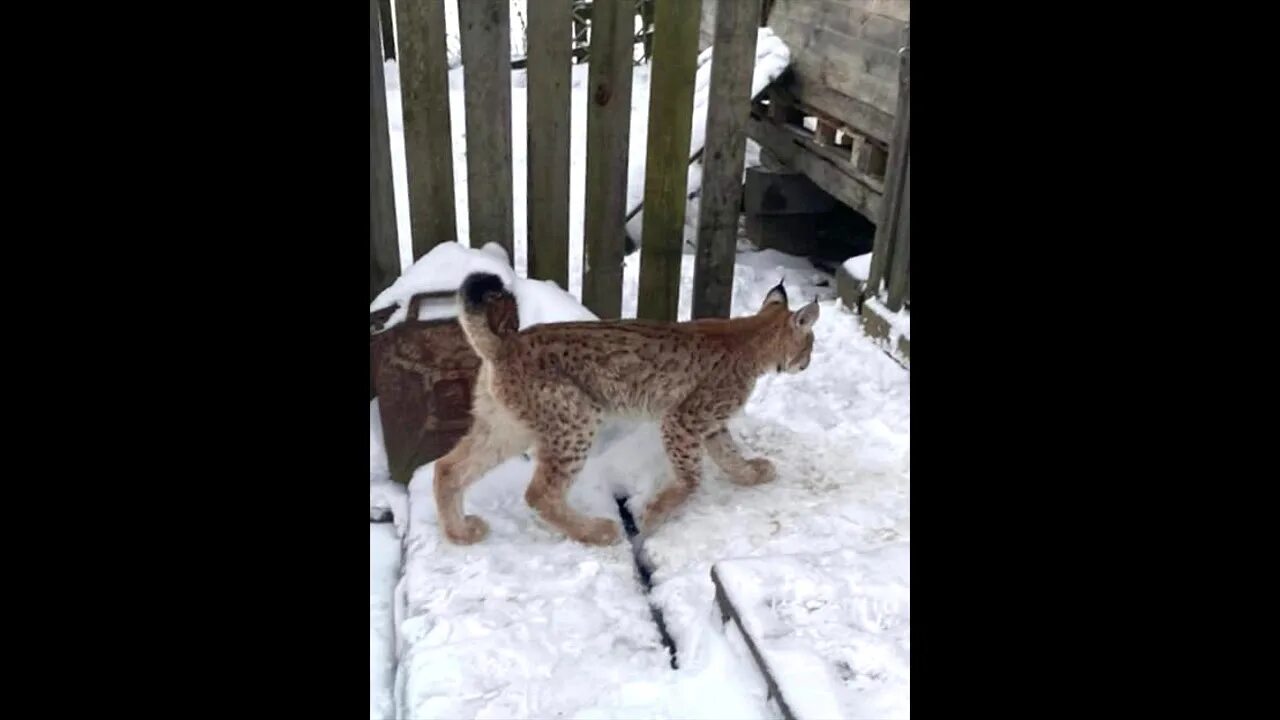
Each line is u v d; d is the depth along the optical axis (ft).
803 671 6.91
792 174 18.29
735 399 9.93
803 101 17.57
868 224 18.88
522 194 16.28
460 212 14.64
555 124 11.24
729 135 11.69
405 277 10.75
